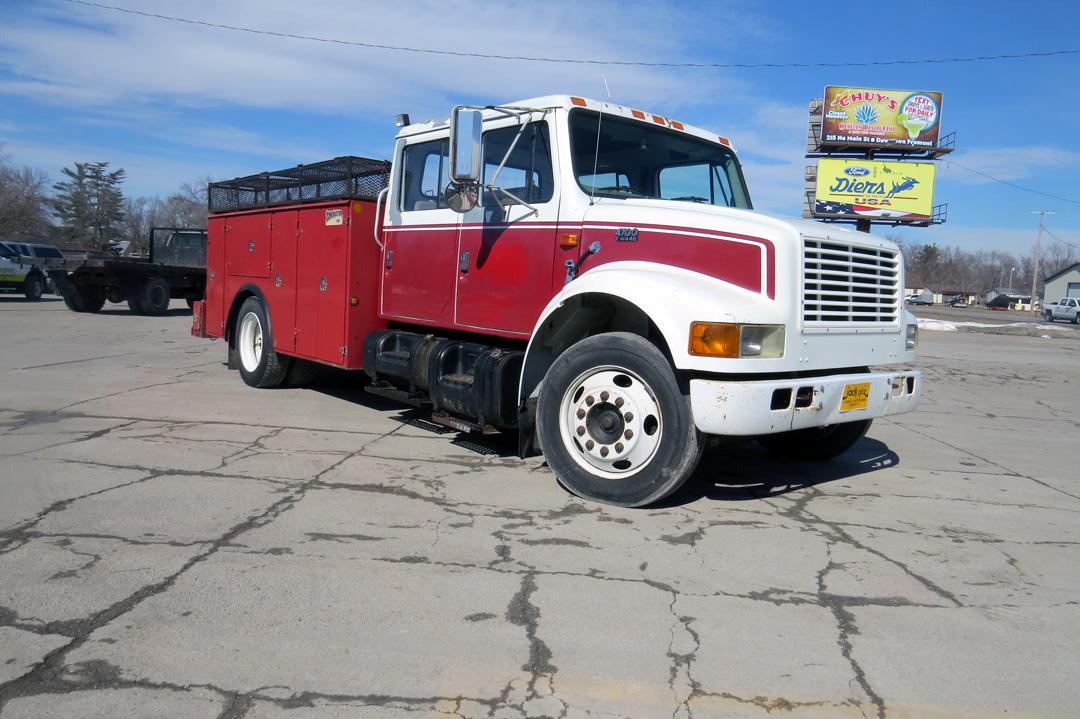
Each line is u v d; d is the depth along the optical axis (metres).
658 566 4.01
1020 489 5.94
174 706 2.67
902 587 3.88
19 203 66.75
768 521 4.82
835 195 41.09
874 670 3.06
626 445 4.82
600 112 5.63
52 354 11.77
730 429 4.40
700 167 6.29
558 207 5.45
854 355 5.12
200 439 6.41
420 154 6.66
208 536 4.21
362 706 2.71
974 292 118.00
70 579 3.63
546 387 5.14
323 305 7.46
